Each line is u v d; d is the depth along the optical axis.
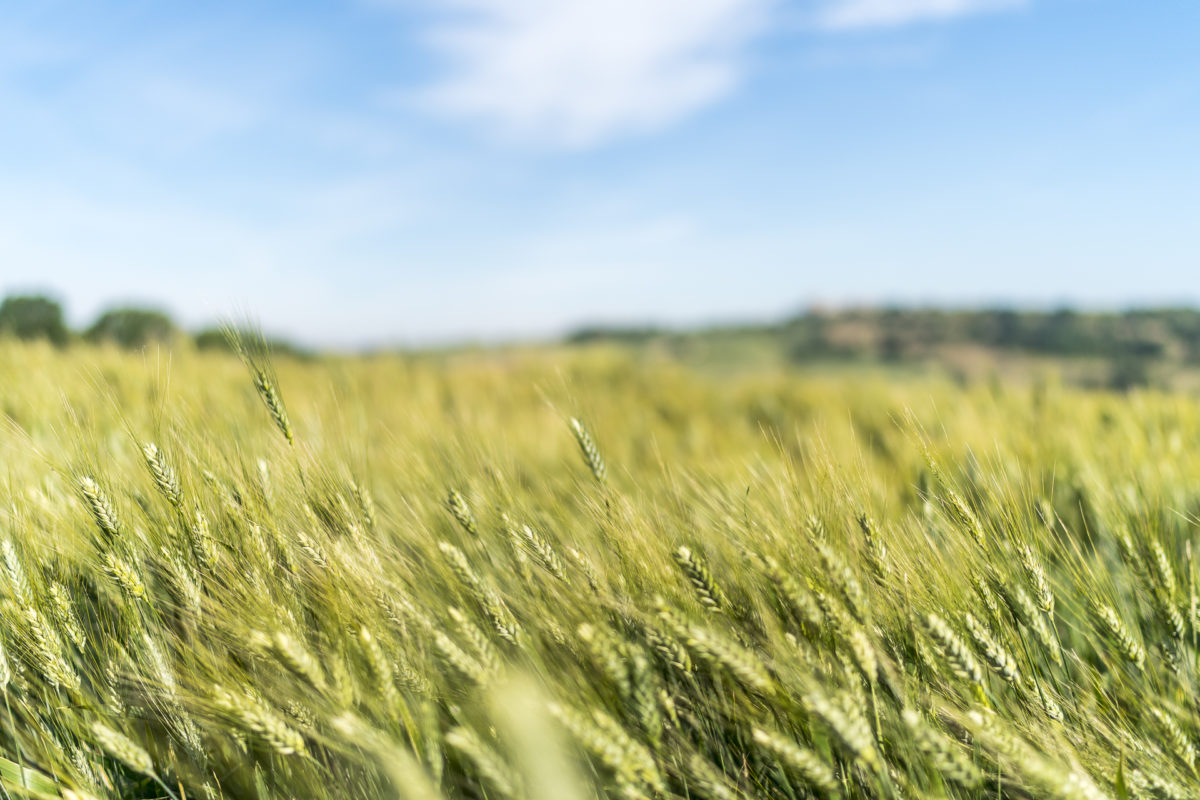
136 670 1.21
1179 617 1.24
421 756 1.18
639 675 1.17
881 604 1.24
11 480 1.33
